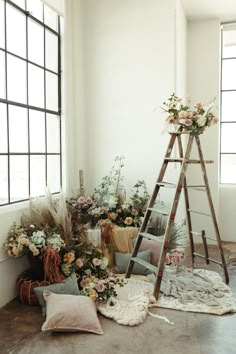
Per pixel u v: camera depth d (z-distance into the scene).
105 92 4.62
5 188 3.28
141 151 4.51
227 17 5.14
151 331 2.65
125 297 3.16
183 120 3.47
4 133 3.24
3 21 3.16
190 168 5.36
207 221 5.33
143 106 4.48
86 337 2.56
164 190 4.39
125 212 4.22
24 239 3.08
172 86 4.36
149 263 3.75
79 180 4.50
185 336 2.58
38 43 3.78
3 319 2.85
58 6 3.99
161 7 4.35
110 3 4.53
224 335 2.59
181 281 3.48
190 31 5.28
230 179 5.49
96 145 4.70
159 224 4.18
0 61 3.14
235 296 3.26
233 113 5.43
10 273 3.22
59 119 4.24
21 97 3.48
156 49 4.39
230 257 4.58
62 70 4.20
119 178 4.61
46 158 3.98
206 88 5.28
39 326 2.73
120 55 4.53
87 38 4.64
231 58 5.39
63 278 3.17
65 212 3.59
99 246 3.75
